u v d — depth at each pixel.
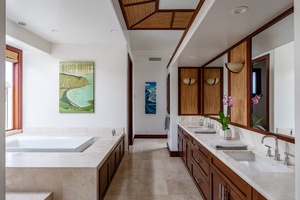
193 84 4.89
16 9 2.74
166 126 5.79
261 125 2.22
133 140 6.53
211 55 3.66
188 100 4.90
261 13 1.89
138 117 7.16
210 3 1.77
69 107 4.45
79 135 4.20
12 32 3.24
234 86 2.93
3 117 0.90
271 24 2.06
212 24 2.17
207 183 2.45
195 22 2.37
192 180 3.37
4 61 0.91
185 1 3.03
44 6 2.65
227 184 1.80
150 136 7.17
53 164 2.35
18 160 2.51
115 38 4.11
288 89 1.79
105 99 4.51
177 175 3.62
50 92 4.45
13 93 4.32
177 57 3.92
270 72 2.08
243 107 2.64
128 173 3.71
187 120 4.89
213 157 2.21
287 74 1.82
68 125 4.48
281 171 1.63
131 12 3.27
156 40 5.23
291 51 1.77
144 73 7.14
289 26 1.81
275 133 1.97
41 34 3.84
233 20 2.06
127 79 4.67
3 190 0.89
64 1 2.51
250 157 2.12
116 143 3.68
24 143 3.90
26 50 4.28
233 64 2.67
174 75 4.89
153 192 2.95
